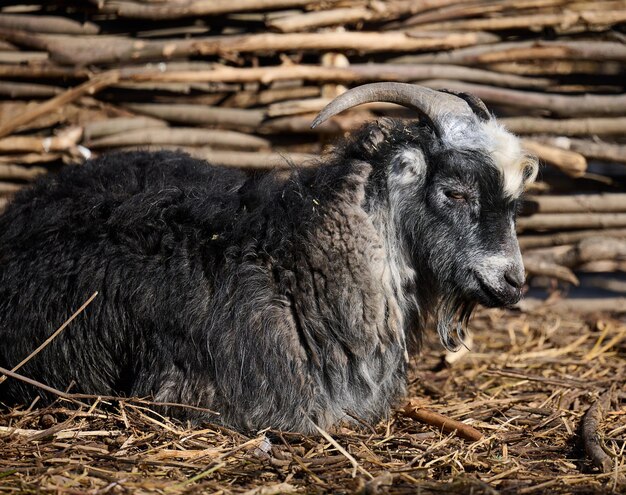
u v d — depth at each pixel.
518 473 5.82
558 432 6.77
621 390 7.73
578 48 10.13
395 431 6.78
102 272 6.68
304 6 9.87
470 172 6.57
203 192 6.97
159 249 6.64
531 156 6.83
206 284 6.49
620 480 5.59
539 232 10.62
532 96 10.13
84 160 7.81
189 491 5.32
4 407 7.07
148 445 6.02
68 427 6.28
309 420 6.37
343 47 9.88
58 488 5.23
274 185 7.02
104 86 9.60
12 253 7.03
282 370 6.41
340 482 5.56
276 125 9.95
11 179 9.95
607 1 10.34
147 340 6.61
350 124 9.80
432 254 6.82
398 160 6.67
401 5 10.05
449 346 7.23
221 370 6.39
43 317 6.78
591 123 10.17
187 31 9.98
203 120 10.05
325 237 6.47
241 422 6.47
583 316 10.38
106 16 9.93
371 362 6.66
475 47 10.30
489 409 7.33
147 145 9.79
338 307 6.45
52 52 9.73
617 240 10.25
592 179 10.50
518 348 9.16
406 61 10.27
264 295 6.43
